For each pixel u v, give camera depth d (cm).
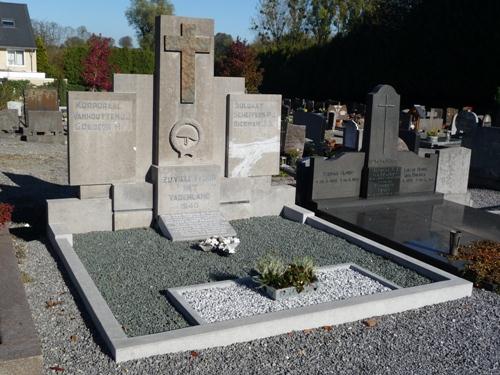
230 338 539
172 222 894
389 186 1155
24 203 1082
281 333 566
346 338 566
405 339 571
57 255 771
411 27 3609
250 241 871
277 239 887
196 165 927
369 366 514
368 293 655
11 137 2030
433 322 614
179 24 880
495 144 1469
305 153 1781
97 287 657
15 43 4991
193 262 762
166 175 902
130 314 585
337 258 802
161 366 491
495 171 1477
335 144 1805
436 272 728
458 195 1277
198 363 500
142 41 7275
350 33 4131
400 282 717
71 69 4856
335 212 1050
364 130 1131
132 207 904
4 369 432
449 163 1244
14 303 529
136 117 890
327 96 4284
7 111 2095
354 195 1135
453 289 678
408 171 1185
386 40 3772
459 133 2308
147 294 643
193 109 916
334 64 4191
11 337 464
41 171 1449
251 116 970
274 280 634
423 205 1146
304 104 3672
